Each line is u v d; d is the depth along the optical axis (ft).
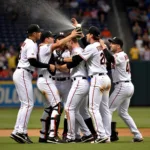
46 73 92.73
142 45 236.43
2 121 147.84
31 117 159.74
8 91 202.28
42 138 94.38
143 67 196.85
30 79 92.79
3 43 238.89
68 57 95.20
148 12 263.29
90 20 255.29
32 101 92.73
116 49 96.58
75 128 95.86
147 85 198.49
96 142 90.22
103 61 90.58
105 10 262.47
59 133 114.93
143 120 151.12
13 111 185.47
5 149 81.15
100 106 94.02
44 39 94.63
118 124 139.64
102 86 90.17
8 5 237.04
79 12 251.60
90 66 90.63
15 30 242.58
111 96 96.78
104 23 256.93
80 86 90.43
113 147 83.10
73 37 90.74
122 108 97.14
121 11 265.34
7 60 218.79
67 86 98.73
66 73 98.22
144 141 96.99
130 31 254.06
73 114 91.25
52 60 94.48
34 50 90.33
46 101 94.27
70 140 91.86
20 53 92.99
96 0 265.13
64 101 99.55
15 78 92.07
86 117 95.50
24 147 83.56
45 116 94.38
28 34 93.35
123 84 95.71
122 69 95.76
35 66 90.17
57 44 92.07
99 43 91.04
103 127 90.94
